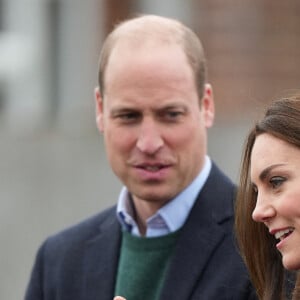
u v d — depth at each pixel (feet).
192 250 48.08
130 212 49.78
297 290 41.11
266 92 93.40
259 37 93.50
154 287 48.26
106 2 96.07
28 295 51.49
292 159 40.16
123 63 47.85
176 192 48.39
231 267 47.24
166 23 48.83
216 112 91.86
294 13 93.81
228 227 48.37
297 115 40.32
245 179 43.60
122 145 48.08
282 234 40.70
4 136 88.53
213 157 84.38
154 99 47.47
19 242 86.99
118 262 49.70
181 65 47.91
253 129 42.80
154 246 48.62
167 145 47.80
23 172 87.56
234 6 93.45
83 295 49.70
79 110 93.86
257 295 44.93
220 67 93.20
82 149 86.84
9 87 96.63
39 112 96.07
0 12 98.12
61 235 51.78
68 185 86.84
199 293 47.21
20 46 96.99
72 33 96.43
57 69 96.78
